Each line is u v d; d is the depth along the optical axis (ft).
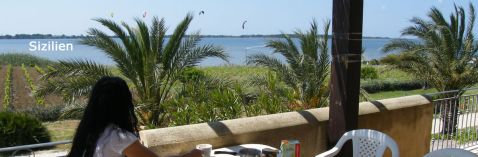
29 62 186.60
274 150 10.39
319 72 32.19
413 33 40.50
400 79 96.22
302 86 32.09
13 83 111.86
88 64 30.89
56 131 49.70
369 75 97.91
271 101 23.80
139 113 31.71
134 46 32.48
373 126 16.26
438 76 40.57
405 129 17.70
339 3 13.57
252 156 10.11
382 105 16.83
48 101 70.08
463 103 23.02
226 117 21.58
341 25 13.55
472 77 39.22
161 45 33.32
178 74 33.30
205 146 10.26
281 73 32.04
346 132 13.35
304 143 14.24
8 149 9.85
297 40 33.40
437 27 38.01
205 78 31.37
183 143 11.51
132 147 7.33
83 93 29.66
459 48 39.83
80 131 7.38
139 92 32.89
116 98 7.34
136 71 32.55
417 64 40.70
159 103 32.37
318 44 32.86
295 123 13.97
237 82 29.25
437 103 21.12
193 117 22.16
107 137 7.22
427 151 19.01
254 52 33.53
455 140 22.48
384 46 42.09
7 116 38.73
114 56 31.81
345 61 13.55
